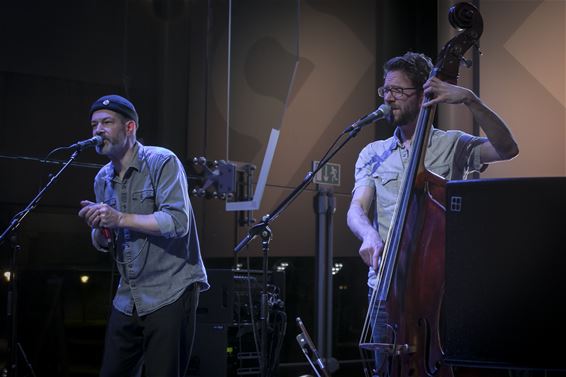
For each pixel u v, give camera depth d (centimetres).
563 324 135
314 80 523
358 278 530
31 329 413
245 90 491
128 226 249
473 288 141
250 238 294
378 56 549
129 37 459
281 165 505
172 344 256
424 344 194
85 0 448
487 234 141
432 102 207
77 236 430
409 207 202
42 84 432
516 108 449
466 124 432
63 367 420
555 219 137
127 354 268
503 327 139
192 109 468
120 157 274
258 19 500
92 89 447
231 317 346
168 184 264
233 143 483
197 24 475
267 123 498
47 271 420
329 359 468
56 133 434
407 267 199
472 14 218
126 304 263
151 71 463
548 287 136
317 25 528
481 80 448
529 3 452
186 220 258
